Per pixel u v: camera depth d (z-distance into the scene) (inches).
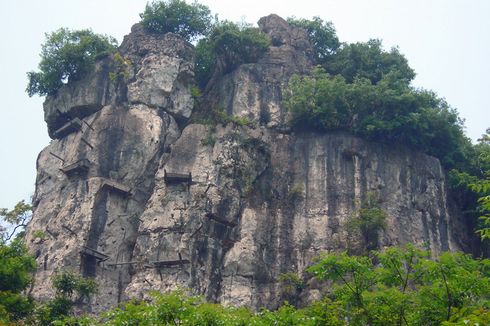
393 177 2102.6
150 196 2108.8
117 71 2335.1
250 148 2133.4
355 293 1080.2
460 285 987.3
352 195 2052.2
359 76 2399.1
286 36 2529.5
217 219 1952.5
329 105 2191.2
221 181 2042.3
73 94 2308.1
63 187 2101.4
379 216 1930.4
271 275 1900.8
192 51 2447.1
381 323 1037.8
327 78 2294.5
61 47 2391.7
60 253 1910.7
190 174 2054.6
